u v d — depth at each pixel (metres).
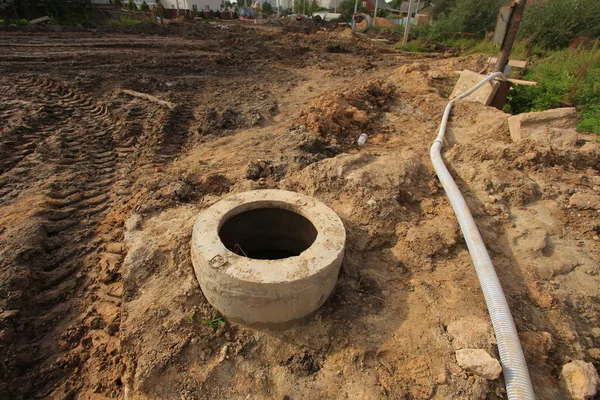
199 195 4.72
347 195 4.38
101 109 7.77
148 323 3.00
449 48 19.03
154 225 4.07
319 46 17.98
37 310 3.42
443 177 4.55
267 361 2.84
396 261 3.63
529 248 3.79
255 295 2.75
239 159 5.70
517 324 3.06
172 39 17.72
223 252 2.94
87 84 9.04
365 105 8.02
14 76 9.34
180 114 7.63
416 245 3.71
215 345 2.91
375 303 3.20
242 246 4.00
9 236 3.93
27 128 6.57
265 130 6.94
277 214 3.80
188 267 3.38
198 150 6.22
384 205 4.11
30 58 11.17
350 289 3.31
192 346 2.88
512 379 2.53
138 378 2.70
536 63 11.42
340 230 3.26
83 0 21.97
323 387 2.66
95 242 4.16
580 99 8.16
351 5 42.16
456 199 4.09
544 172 4.86
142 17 25.91
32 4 20.62
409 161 4.93
